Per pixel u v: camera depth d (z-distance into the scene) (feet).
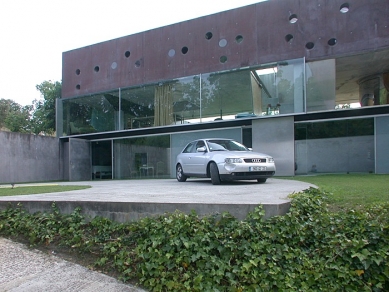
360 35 40.01
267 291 10.81
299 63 42.91
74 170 57.98
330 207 14.44
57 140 62.23
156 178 53.42
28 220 16.44
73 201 16.24
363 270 10.92
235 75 46.83
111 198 16.81
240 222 12.50
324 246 11.85
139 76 55.01
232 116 46.70
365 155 41.50
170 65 52.13
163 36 53.01
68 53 63.21
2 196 21.09
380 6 39.27
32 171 56.80
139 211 14.62
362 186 21.13
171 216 13.39
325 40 41.70
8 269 13.32
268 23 44.91
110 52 58.34
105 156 60.18
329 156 42.98
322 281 10.96
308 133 44.04
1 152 52.01
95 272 13.02
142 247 13.00
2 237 16.46
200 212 13.46
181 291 11.37
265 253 11.66
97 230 15.02
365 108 40.45
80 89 61.26
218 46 48.19
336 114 42.45
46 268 13.37
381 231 11.54
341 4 41.14
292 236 12.16
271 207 12.62
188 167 32.48
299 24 43.16
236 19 47.11
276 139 43.75
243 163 25.96
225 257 11.75
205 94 48.93
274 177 39.32
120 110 56.75
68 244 14.67
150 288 11.85
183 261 12.05
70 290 11.90
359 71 45.03
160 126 52.16
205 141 31.78
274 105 44.16
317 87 42.11
